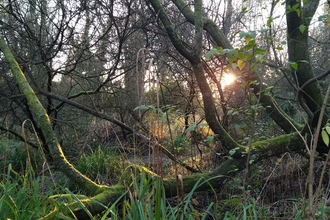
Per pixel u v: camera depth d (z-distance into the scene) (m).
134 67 5.54
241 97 4.73
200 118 5.01
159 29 5.28
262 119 4.95
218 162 4.54
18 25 5.25
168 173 4.36
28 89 3.58
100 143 6.21
